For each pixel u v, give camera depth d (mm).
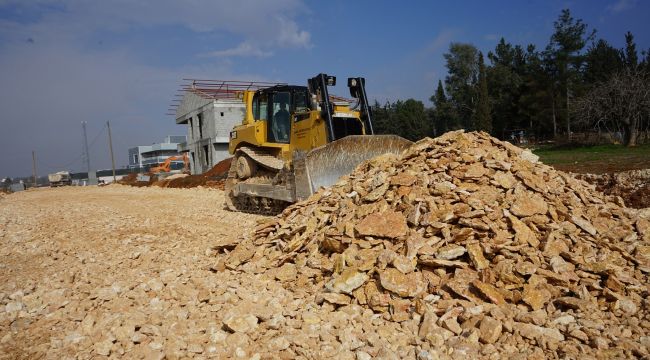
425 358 3322
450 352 3432
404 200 5465
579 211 5520
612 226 5418
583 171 13523
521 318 3771
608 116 25047
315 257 5387
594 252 4668
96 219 11016
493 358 3326
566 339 3521
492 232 4789
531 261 4406
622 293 4090
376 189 5863
